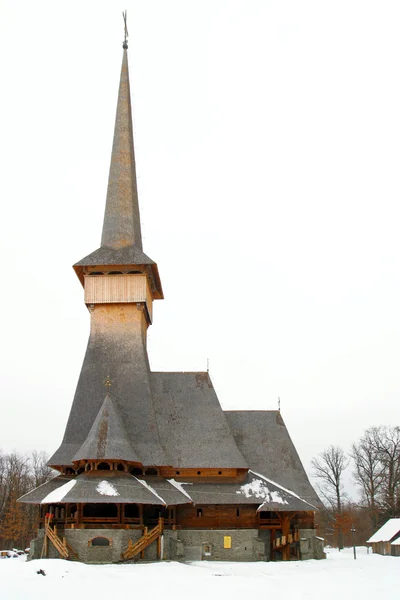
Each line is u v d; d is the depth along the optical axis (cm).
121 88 7544
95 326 6397
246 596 3506
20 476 10988
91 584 3628
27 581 3525
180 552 5347
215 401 6375
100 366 6216
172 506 5566
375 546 8050
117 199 6931
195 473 5888
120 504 5062
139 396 6072
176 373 6588
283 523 5594
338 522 8950
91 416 5969
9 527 8712
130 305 6444
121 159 7125
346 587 3919
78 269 6594
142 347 6325
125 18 7862
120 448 5347
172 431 6128
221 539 5503
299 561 5616
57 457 5691
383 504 9056
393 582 4197
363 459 9325
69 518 5097
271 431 6512
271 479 6125
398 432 9031
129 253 6606
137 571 4284
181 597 3416
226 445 6044
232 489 5744
